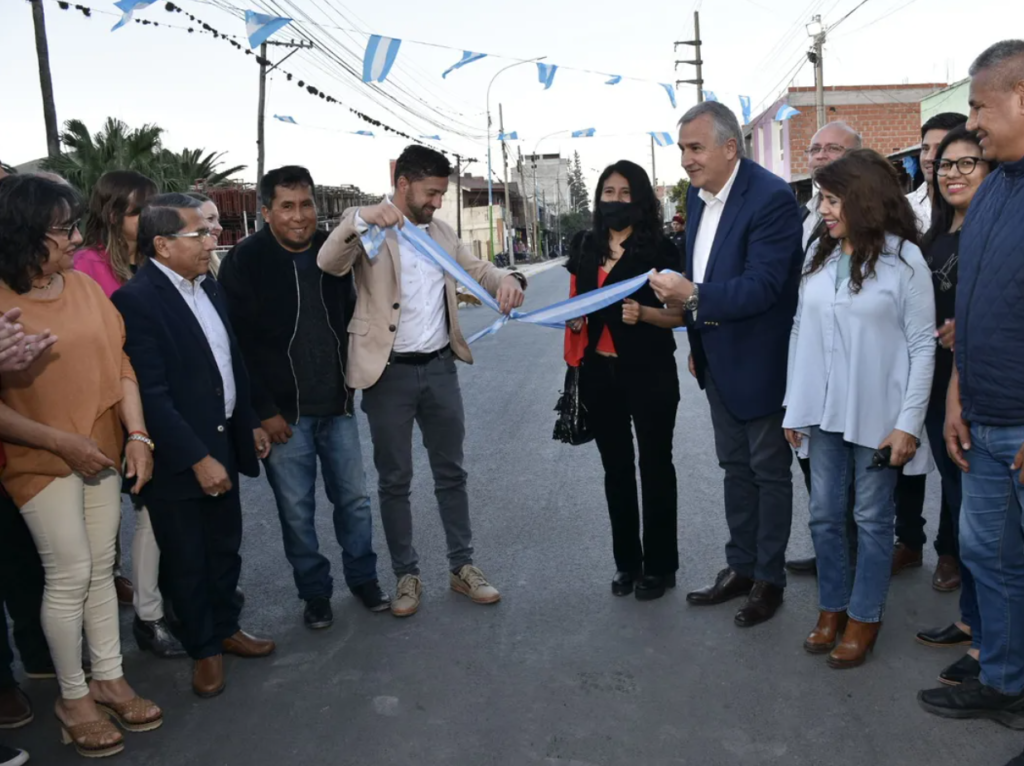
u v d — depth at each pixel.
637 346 3.96
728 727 3.05
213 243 3.47
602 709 3.20
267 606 4.29
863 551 3.39
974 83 2.66
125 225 3.97
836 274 3.38
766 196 3.68
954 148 3.35
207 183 32.53
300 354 3.91
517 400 8.95
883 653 3.53
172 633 3.97
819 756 2.86
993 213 2.78
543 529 5.13
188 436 3.28
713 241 3.81
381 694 3.39
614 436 4.09
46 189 2.83
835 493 3.48
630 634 3.80
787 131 24.50
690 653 3.61
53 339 2.70
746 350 3.76
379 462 4.12
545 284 30.39
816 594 4.14
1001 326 2.74
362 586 4.22
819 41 20.19
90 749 3.05
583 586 4.33
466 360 4.23
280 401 3.91
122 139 21.97
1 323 2.60
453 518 4.30
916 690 3.25
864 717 3.08
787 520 3.88
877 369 3.28
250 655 3.75
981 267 2.79
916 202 4.43
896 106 24.48
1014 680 2.97
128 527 5.56
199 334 3.42
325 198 35.38
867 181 3.20
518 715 3.19
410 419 4.11
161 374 3.29
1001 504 2.91
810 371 3.43
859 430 3.29
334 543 5.14
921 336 3.25
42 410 2.91
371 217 3.65
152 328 3.29
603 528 5.10
